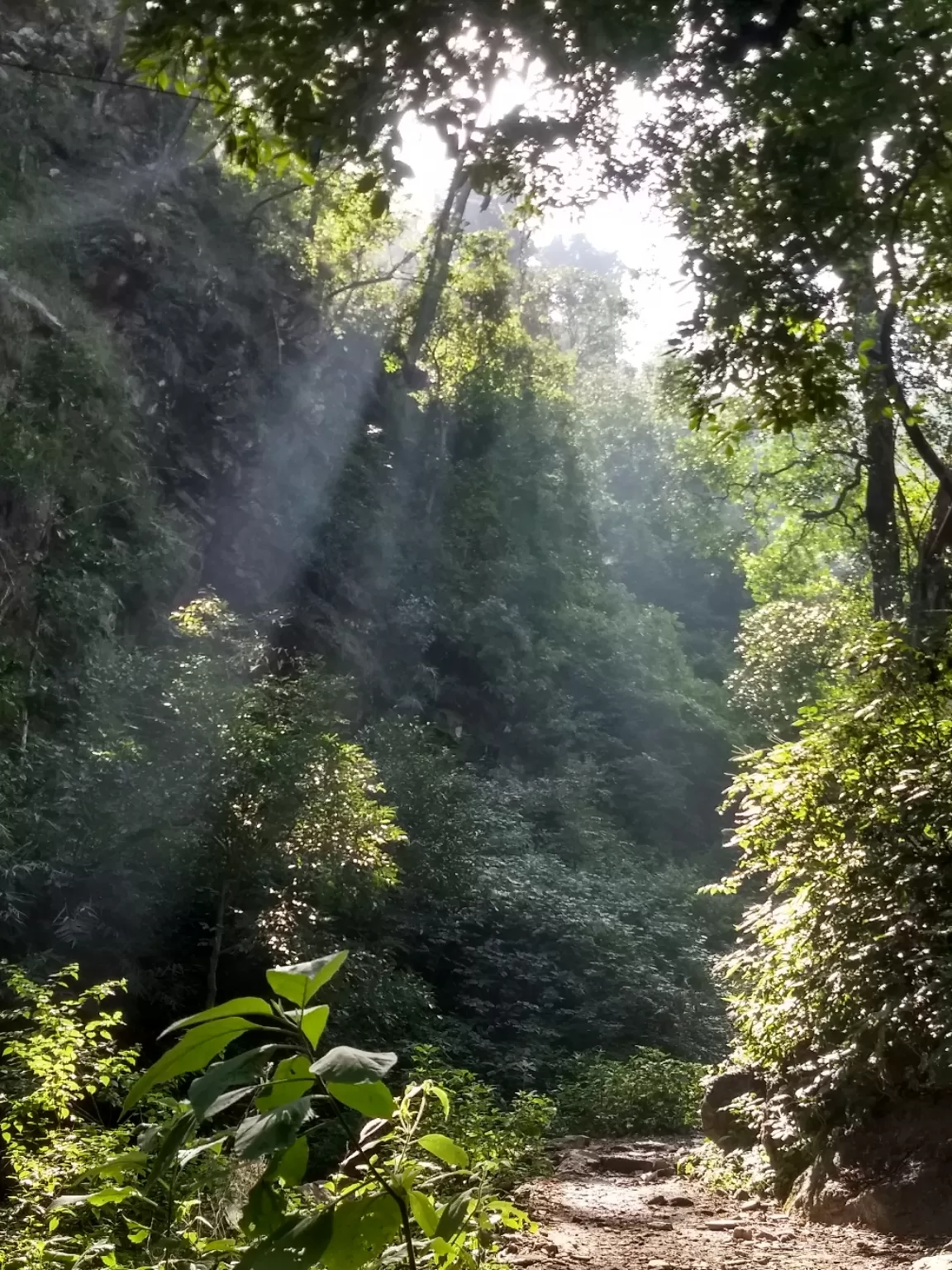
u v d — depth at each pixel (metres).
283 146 3.71
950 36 3.27
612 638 31.91
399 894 17.31
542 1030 17.39
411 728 20.22
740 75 3.51
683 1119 12.23
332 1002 13.68
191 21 3.32
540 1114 8.65
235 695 13.30
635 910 21.53
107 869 12.30
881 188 3.79
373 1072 1.84
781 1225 5.96
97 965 12.47
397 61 3.27
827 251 3.87
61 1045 6.24
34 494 15.05
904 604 12.03
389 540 26.59
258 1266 1.98
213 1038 1.99
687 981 19.42
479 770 26.92
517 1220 2.89
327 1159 9.80
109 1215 4.32
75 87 18.53
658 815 29.06
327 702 14.56
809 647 20.16
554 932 18.91
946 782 6.31
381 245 23.78
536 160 3.85
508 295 29.14
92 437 16.52
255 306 22.22
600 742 29.70
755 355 4.38
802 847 7.05
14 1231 4.62
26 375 15.51
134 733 13.19
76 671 14.48
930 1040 5.70
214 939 12.91
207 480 21.14
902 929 6.08
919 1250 5.08
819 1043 6.78
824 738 7.11
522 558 31.28
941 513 11.41
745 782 7.49
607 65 3.37
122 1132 5.61
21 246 16.47
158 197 19.95
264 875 13.07
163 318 20.00
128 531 17.27
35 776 12.62
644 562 39.12
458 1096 8.43
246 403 21.95
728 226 4.06
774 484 18.47
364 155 3.48
